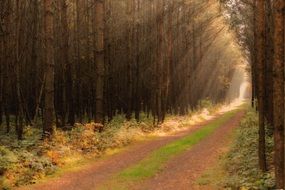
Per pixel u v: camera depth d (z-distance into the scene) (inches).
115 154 877.2
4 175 587.2
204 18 1850.4
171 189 553.6
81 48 1322.6
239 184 508.1
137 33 1422.2
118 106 1656.0
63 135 863.1
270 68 804.6
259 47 564.4
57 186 584.1
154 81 1572.3
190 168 694.5
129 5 1381.6
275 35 425.4
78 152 812.6
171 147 922.1
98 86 1035.3
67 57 1117.7
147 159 771.4
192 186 563.5
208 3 1717.5
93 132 936.9
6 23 989.8
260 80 565.0
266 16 808.9
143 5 1498.5
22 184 588.4
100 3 1032.2
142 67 1615.4
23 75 1192.2
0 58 1055.6
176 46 1891.0
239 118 1819.6
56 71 1275.8
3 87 1117.7
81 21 1293.1
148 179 621.0
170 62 1744.6
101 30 1032.8
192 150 897.5
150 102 1787.6
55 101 1317.7
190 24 1855.3
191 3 1684.3
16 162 637.9
